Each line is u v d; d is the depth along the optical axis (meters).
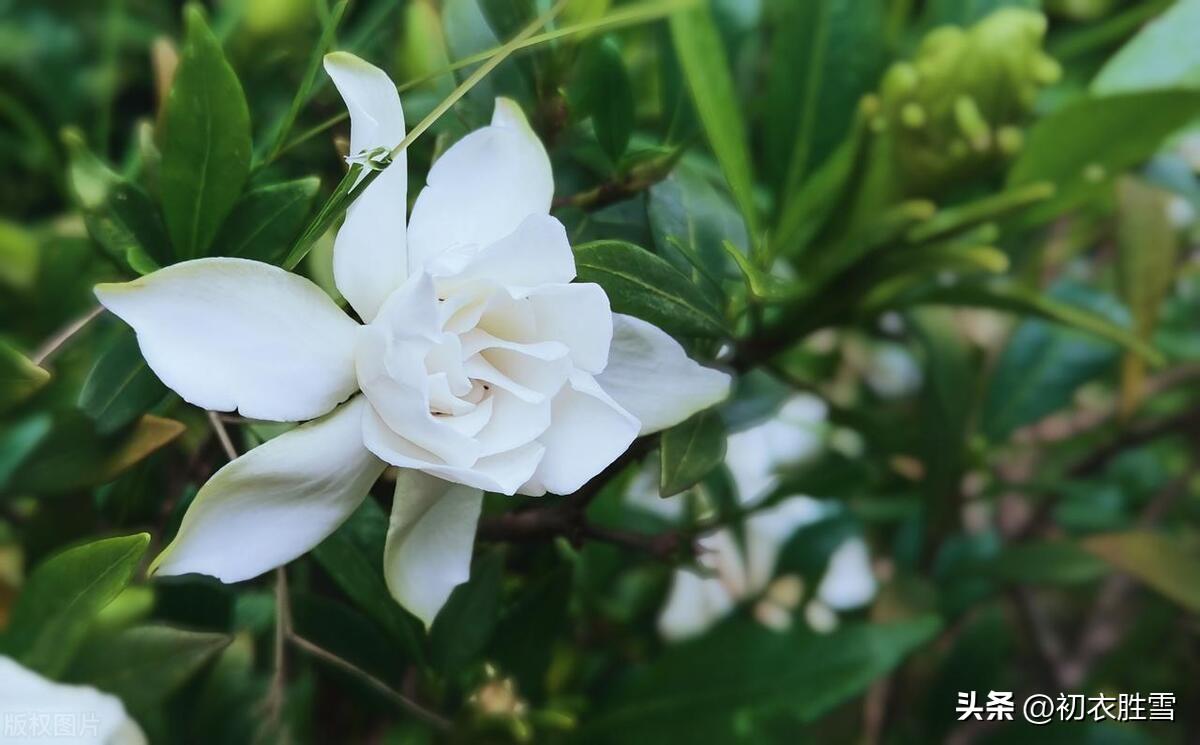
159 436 0.21
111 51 0.30
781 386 0.27
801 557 0.34
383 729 0.27
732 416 0.26
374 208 0.19
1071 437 0.39
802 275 0.27
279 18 0.25
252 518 0.19
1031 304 0.28
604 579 0.29
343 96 0.19
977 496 0.34
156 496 0.23
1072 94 0.33
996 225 0.28
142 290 0.18
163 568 0.18
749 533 0.36
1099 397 0.42
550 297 0.19
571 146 0.24
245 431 0.22
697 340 0.24
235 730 0.21
